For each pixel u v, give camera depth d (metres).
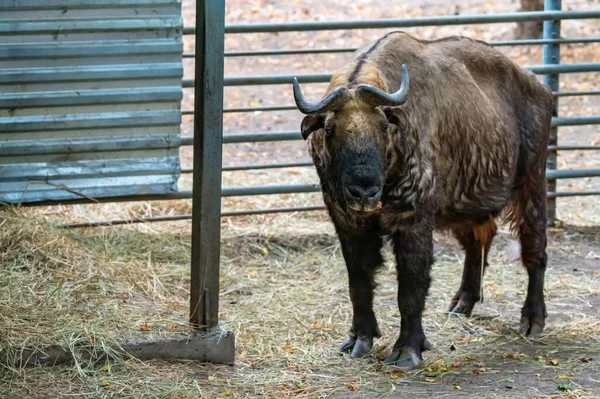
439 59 17.81
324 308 19.94
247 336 18.03
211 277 16.78
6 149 21.42
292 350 17.44
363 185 14.84
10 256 18.94
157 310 17.92
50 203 22.17
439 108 17.23
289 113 37.19
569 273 22.73
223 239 24.28
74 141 21.83
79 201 22.34
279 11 46.66
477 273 19.88
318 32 45.38
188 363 16.52
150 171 22.44
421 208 16.58
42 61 21.28
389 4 47.59
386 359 16.92
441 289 21.42
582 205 28.16
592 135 34.62
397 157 16.12
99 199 22.39
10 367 15.67
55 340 16.11
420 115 16.75
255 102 38.06
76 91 21.55
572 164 31.64
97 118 21.80
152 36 21.70
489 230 19.70
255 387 15.66
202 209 16.61
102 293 18.31
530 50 42.50
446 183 17.56
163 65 21.88
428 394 15.48
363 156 14.91
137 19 21.48
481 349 17.88
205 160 16.53
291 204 26.94
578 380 16.14
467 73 18.17
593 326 19.11
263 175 29.16
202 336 16.66
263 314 19.31
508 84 19.16
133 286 19.17
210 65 16.38
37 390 15.13
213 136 16.58
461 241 19.94
